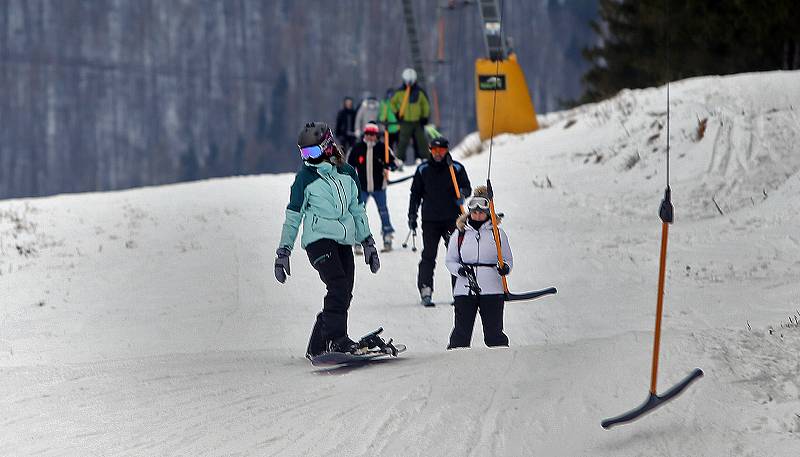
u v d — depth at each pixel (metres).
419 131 74.69
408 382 23.03
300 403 21.80
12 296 43.34
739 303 36.00
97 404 22.03
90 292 43.91
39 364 28.59
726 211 58.00
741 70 109.06
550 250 49.03
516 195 66.88
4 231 61.47
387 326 35.12
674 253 46.94
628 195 63.75
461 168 38.97
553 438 18.33
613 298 38.66
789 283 38.84
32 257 53.00
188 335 35.00
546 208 62.81
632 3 132.75
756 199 58.56
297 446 18.62
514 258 47.44
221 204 69.06
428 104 74.56
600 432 18.33
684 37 107.44
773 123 65.38
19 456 18.25
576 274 43.66
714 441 17.38
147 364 26.94
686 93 75.62
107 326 37.19
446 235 39.03
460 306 28.28
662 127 71.62
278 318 37.56
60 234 59.97
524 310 37.22
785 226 49.19
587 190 66.25
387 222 50.59
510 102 96.75
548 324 34.88
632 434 18.06
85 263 50.84
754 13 101.06
